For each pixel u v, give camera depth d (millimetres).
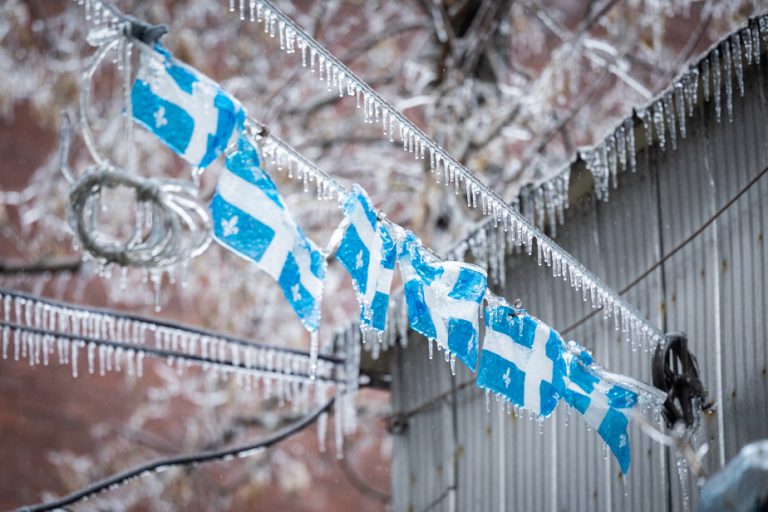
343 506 17234
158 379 16844
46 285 16297
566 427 7555
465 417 8500
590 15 14141
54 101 14734
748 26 6371
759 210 6422
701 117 6859
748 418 6301
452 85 13453
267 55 15484
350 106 15672
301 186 14492
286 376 8938
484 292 5531
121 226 14148
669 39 14852
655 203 7098
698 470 5742
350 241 5156
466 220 13047
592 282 6012
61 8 15969
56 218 15219
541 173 13203
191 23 15141
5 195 16547
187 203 4824
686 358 6227
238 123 4930
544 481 7664
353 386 9062
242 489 15156
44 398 16453
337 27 16203
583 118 14898
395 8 15664
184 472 15195
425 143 5395
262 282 14945
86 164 15039
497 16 13781
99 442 16484
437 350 8852
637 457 6934
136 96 4727
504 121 13297
